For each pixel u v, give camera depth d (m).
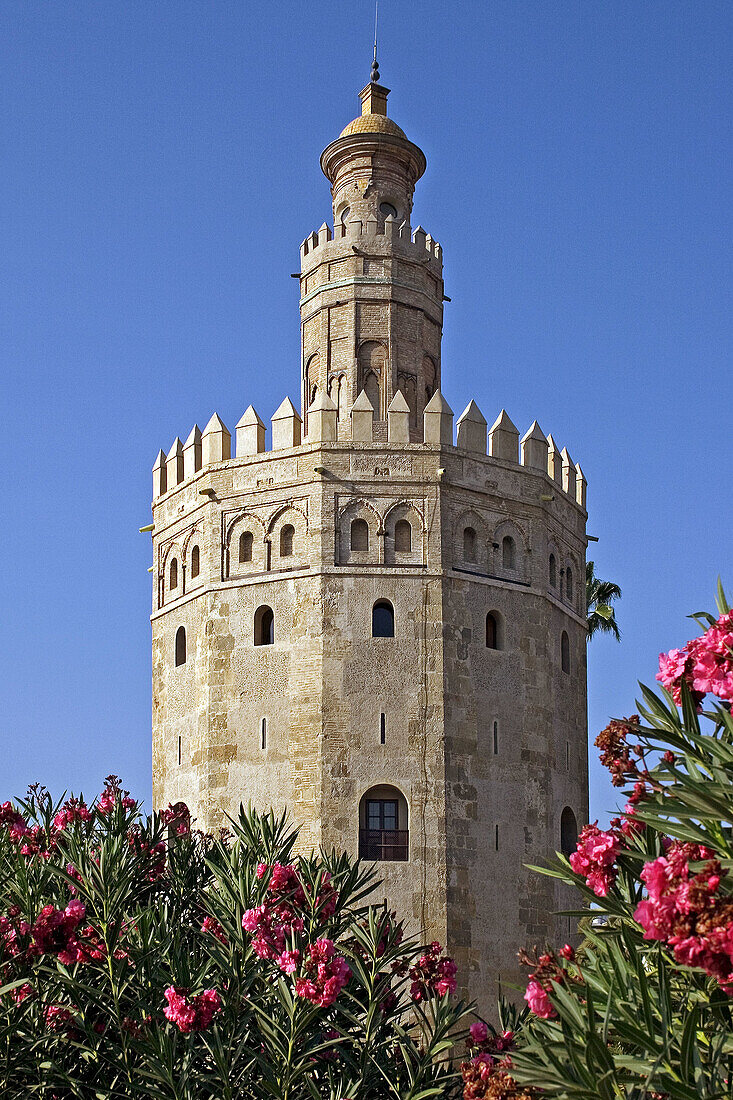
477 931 40.97
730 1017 12.65
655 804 12.41
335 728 41.78
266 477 44.72
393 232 48.16
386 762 41.59
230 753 43.12
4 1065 20.89
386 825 41.34
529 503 45.97
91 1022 21.36
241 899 21.00
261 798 42.22
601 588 58.31
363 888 40.22
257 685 43.19
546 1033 13.55
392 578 43.03
